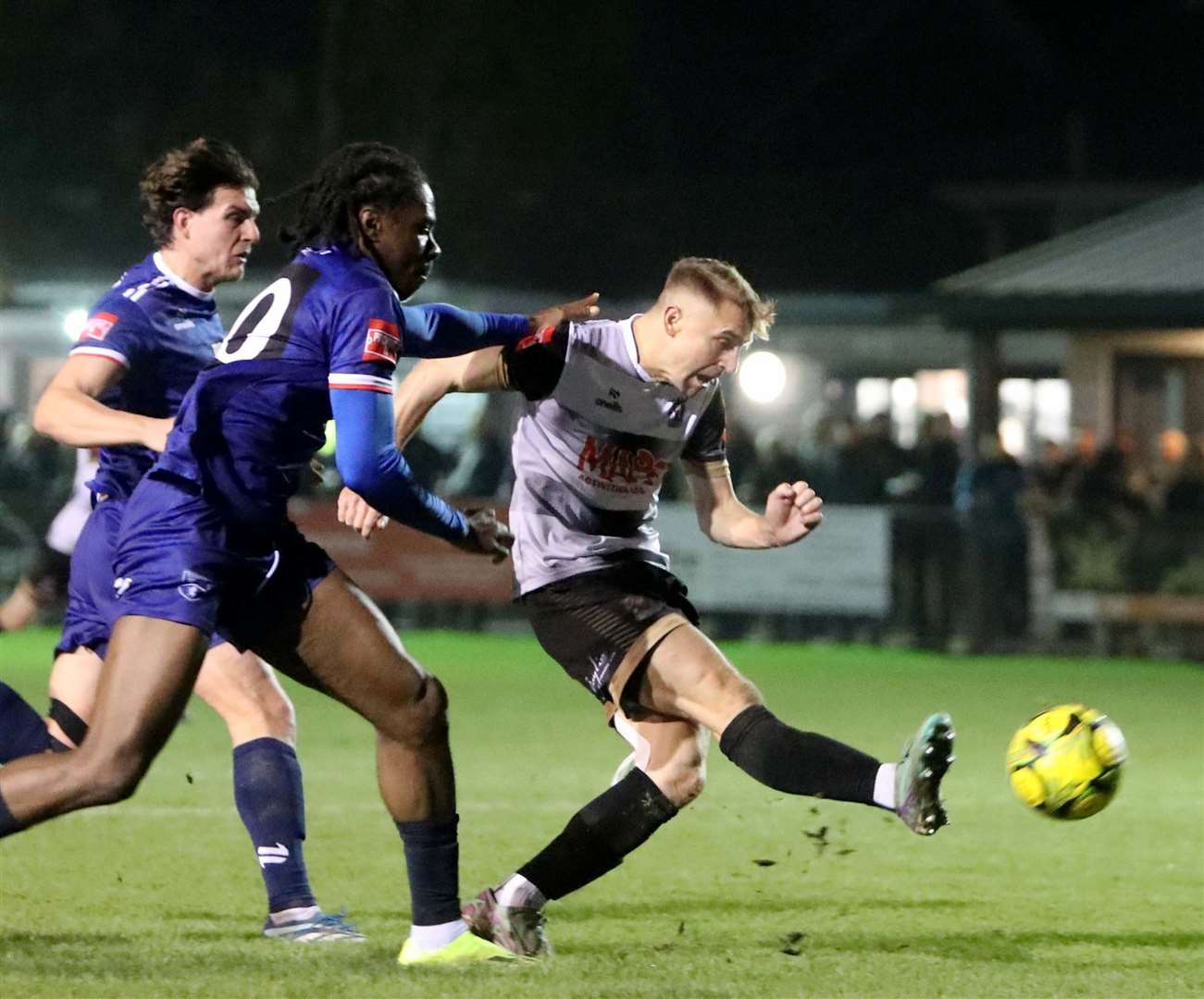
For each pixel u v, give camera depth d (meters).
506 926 20.73
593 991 18.72
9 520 78.00
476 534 20.28
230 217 22.81
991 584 73.69
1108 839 30.80
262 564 19.30
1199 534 72.00
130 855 28.02
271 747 22.38
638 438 21.05
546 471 21.12
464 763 39.91
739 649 73.88
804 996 18.80
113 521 22.94
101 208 116.38
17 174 116.69
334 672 19.66
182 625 18.77
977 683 60.88
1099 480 73.44
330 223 19.56
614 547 21.27
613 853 20.89
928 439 77.81
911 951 21.67
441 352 20.64
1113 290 84.25
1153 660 71.06
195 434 19.03
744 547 22.06
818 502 21.31
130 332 22.55
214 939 21.73
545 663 65.75
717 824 31.95
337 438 18.94
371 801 33.94
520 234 111.19
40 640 72.81
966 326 86.06
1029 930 23.17
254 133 120.81
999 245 113.75
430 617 78.31
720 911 24.38
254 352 19.06
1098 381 88.94
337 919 22.22
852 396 113.69
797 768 19.41
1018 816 33.25
